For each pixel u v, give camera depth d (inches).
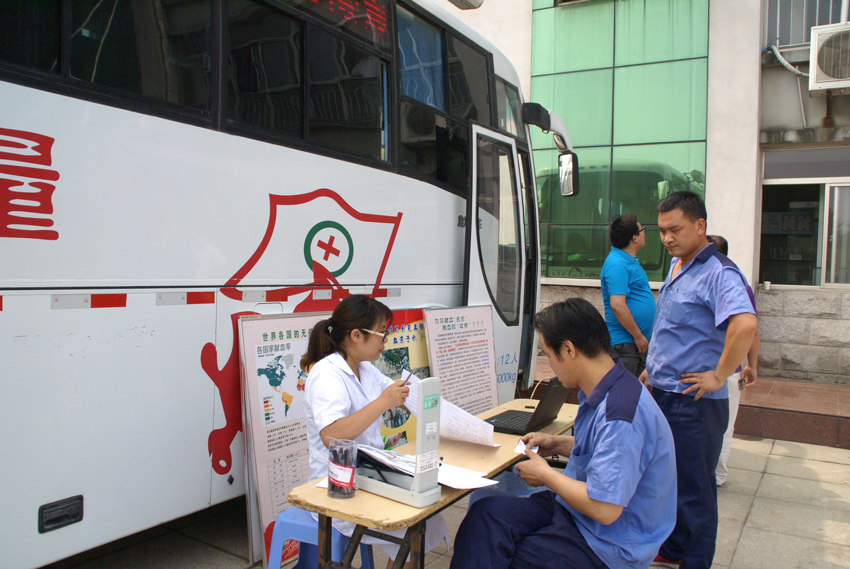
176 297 103.7
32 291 86.0
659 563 123.2
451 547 131.9
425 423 73.5
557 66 348.5
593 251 344.2
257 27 117.5
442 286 171.3
